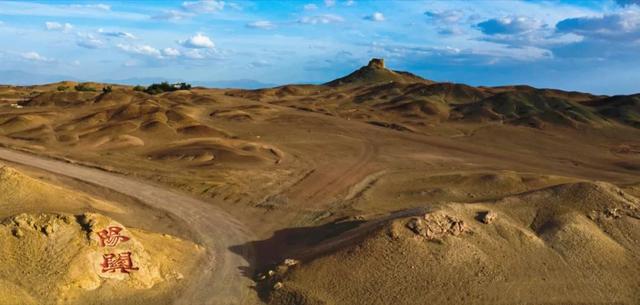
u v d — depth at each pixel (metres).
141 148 76.25
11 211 38.56
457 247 32.16
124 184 56.19
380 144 86.88
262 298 30.69
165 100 124.00
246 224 44.94
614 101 132.12
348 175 63.53
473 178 56.88
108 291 29.14
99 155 70.69
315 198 53.25
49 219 31.09
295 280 31.39
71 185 54.81
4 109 114.75
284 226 44.69
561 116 114.75
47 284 27.92
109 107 109.50
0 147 74.25
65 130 87.12
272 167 65.94
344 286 30.23
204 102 133.38
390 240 32.59
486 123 117.62
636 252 33.72
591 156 85.44
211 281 32.69
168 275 32.47
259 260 36.91
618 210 36.91
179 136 85.69
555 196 38.41
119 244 31.20
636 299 29.97
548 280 30.75
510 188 53.97
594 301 29.61
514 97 133.62
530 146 92.94
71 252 29.62
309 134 94.12
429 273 30.55
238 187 56.00
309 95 180.38
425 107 131.88
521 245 33.22
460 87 157.25
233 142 80.06
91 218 31.91
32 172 59.28
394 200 52.03
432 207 36.56
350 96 170.75
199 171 62.31
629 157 85.88
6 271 27.92
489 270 31.02
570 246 33.38
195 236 41.34
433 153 81.19
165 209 48.19
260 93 171.75
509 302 29.03
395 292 29.50
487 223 34.72
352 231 37.75
